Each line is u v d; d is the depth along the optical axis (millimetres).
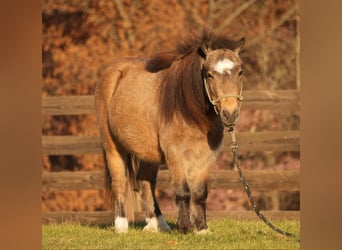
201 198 10852
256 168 22406
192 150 10617
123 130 11766
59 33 22344
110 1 22469
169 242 10336
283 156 22578
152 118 11258
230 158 22406
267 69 22734
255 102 14594
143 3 22469
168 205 22719
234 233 11328
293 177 14633
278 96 14547
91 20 22203
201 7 22891
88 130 21844
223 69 9586
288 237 10789
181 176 10656
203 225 10906
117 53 22391
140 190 12523
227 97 9492
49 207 21734
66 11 22328
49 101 14961
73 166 22328
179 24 22281
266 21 22750
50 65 22281
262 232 11703
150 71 11750
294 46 22609
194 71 10359
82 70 22266
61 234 12055
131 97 11680
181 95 10562
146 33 22328
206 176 10836
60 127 21906
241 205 22812
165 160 11516
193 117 10406
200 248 9773
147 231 12000
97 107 12773
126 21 22094
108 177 12672
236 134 14742
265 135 14672
